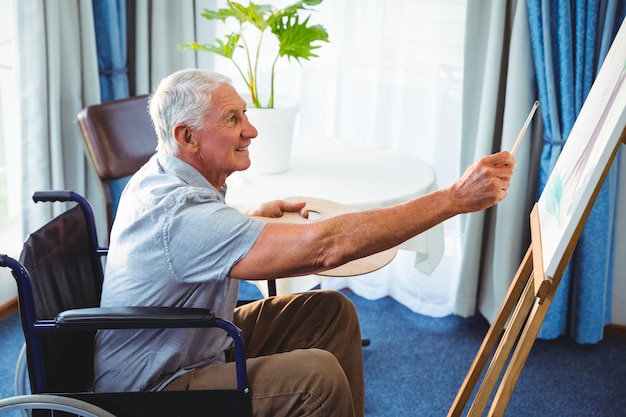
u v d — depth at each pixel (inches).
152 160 65.1
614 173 100.1
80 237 68.6
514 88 99.4
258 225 57.9
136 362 62.5
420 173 94.0
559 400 94.3
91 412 56.4
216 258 57.8
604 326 111.0
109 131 93.1
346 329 71.3
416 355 104.1
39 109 104.0
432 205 58.7
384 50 110.7
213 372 62.0
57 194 68.6
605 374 100.4
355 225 57.7
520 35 97.3
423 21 107.9
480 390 63.0
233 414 59.0
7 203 116.6
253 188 87.5
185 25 112.0
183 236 57.8
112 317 54.6
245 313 72.5
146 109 98.5
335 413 60.2
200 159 62.3
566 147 67.7
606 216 100.0
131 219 60.6
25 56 102.0
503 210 103.5
